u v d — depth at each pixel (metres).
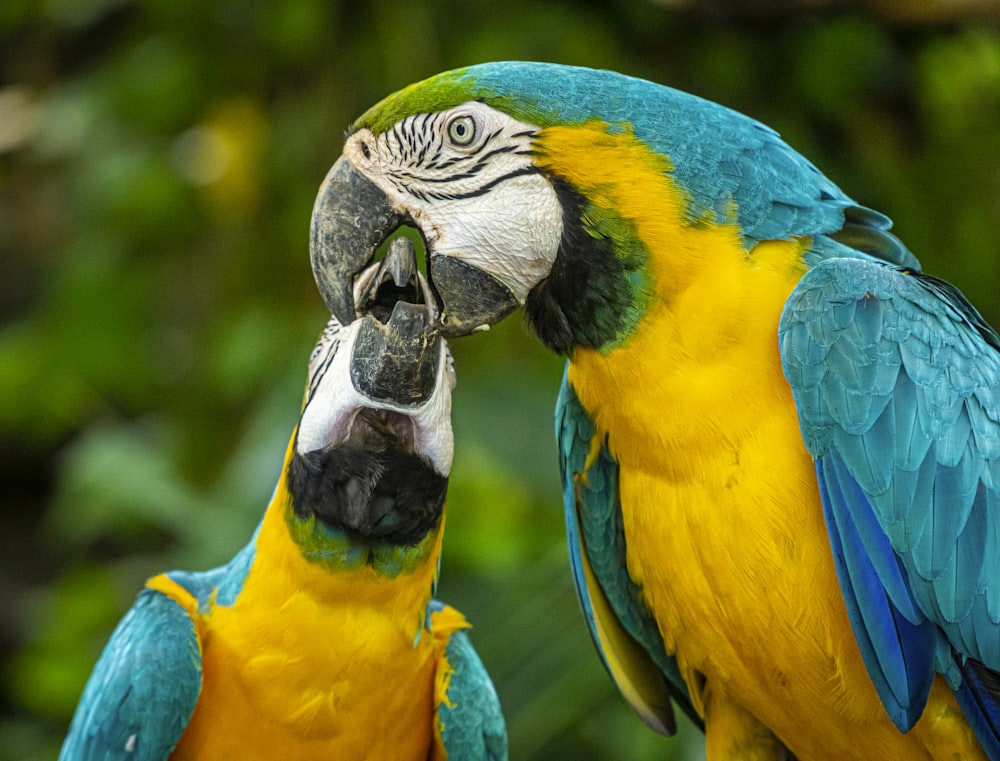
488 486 6.93
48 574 10.27
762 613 3.77
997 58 7.30
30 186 9.75
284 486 3.75
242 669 3.74
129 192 8.09
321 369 3.75
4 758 7.74
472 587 6.07
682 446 3.76
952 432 3.66
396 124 3.94
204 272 8.13
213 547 6.39
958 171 7.58
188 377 8.09
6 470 10.44
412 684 3.84
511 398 6.37
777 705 3.98
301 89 7.74
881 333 3.66
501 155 3.84
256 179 7.76
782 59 7.42
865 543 3.60
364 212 3.95
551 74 3.86
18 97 9.15
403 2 7.36
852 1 6.29
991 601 3.65
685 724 5.99
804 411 3.63
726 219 3.77
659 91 3.88
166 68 7.95
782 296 3.76
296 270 7.73
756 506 3.70
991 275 7.62
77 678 7.58
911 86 7.58
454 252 3.87
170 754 3.80
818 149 7.57
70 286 8.37
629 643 4.60
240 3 7.73
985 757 3.86
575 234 3.78
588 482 4.32
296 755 3.77
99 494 6.96
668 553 3.88
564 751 5.90
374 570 3.70
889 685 3.59
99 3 8.55
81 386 8.55
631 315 3.76
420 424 3.62
